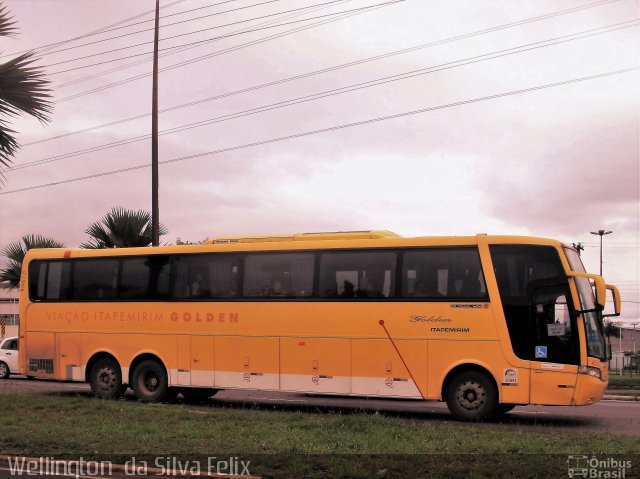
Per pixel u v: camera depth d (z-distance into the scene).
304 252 18.09
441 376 16.41
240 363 18.39
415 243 17.09
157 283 19.78
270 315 18.17
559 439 11.91
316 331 17.62
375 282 17.28
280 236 18.86
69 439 12.19
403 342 16.80
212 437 12.50
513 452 10.72
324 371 17.45
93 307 20.55
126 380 19.84
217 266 19.08
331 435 12.34
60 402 17.33
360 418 14.12
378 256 17.38
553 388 15.69
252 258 18.67
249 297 18.50
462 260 16.66
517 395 15.87
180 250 19.62
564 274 16.02
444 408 19.28
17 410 16.30
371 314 17.14
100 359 20.33
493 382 16.14
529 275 16.19
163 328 19.48
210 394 21.70
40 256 21.59
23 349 21.33
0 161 14.24
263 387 18.06
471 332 16.28
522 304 16.09
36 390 23.53
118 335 20.06
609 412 18.75
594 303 16.94
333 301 17.56
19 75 13.62
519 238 16.44
